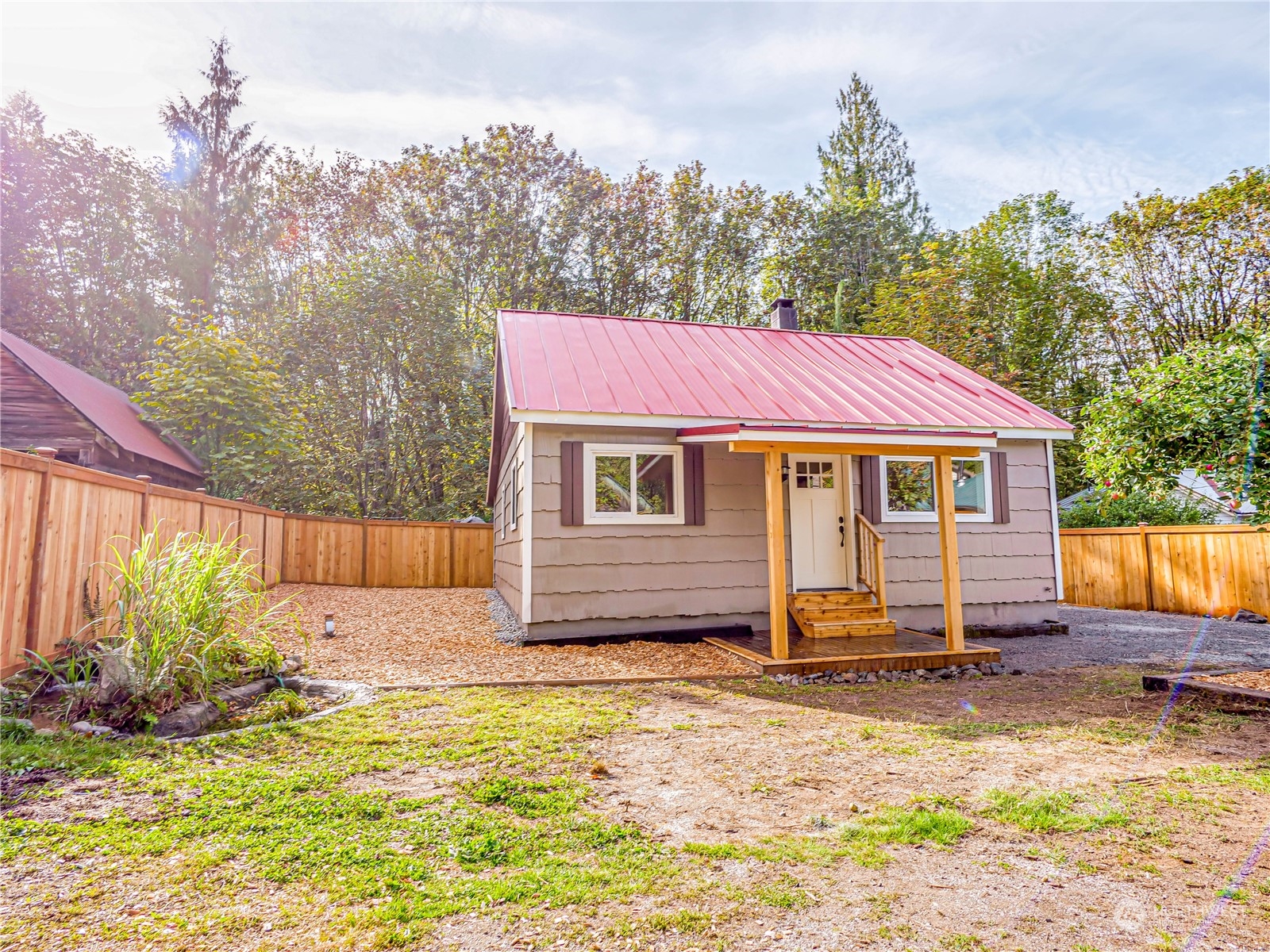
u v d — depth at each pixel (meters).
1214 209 20.48
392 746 4.49
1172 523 14.46
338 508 19.72
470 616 10.83
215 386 14.38
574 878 2.79
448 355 21.52
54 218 23.39
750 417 8.97
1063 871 2.91
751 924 2.48
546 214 28.38
